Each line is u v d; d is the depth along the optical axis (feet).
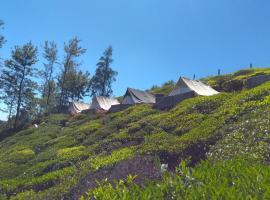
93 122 147.23
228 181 23.63
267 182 21.80
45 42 309.01
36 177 83.30
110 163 65.46
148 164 48.16
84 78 336.90
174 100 135.95
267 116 63.57
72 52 311.88
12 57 265.75
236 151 49.34
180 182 24.47
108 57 352.49
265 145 46.62
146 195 23.43
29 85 268.21
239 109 78.54
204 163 27.91
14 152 122.21
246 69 198.49
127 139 93.97
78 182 61.62
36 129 179.11
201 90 155.22
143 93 190.80
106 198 25.73
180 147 68.90
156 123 96.94
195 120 86.12
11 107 265.34
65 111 271.49
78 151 98.89
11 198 69.87
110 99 220.84
